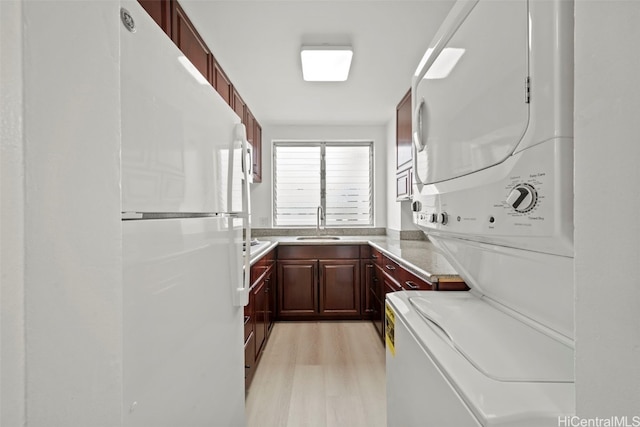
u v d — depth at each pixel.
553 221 0.54
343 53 2.14
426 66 1.11
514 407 0.50
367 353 2.69
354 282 3.56
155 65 0.68
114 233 0.42
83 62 0.37
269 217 4.09
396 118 3.28
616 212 0.30
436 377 0.68
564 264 0.65
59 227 0.34
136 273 0.60
